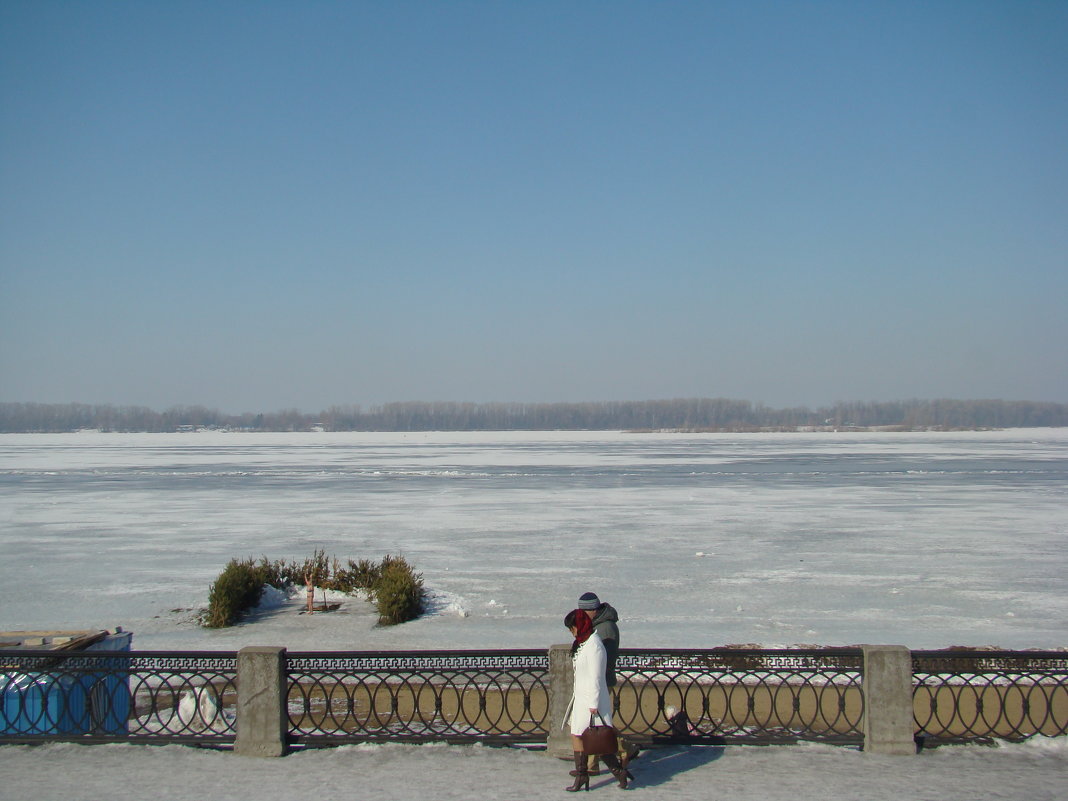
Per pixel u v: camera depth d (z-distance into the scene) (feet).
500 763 26.50
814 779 25.05
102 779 25.22
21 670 28.71
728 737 27.94
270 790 24.43
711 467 249.96
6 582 75.82
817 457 313.94
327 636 55.62
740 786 24.59
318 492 168.25
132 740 28.07
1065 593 68.28
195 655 28.27
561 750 27.04
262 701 27.30
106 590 72.13
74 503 147.33
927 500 146.41
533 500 149.38
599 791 24.31
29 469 251.39
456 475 218.18
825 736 27.89
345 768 26.07
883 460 288.30
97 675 29.60
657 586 71.67
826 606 63.52
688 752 27.35
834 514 125.59
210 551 94.07
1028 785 24.56
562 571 79.30
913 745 27.09
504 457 327.26
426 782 24.99
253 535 106.32
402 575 61.16
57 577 78.33
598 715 24.29
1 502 149.69
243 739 27.14
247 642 54.19
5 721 28.68
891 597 66.74
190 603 66.95
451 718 36.06
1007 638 53.36
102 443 554.87
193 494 164.66
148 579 77.15
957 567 80.89
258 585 64.59
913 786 24.50
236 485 187.11
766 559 85.87
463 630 56.54
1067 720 34.88
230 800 23.75
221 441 598.34
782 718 35.60
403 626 57.98
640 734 28.30
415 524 115.96
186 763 26.45
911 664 27.53
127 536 105.81
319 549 94.73
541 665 28.68
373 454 363.35
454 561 85.61
